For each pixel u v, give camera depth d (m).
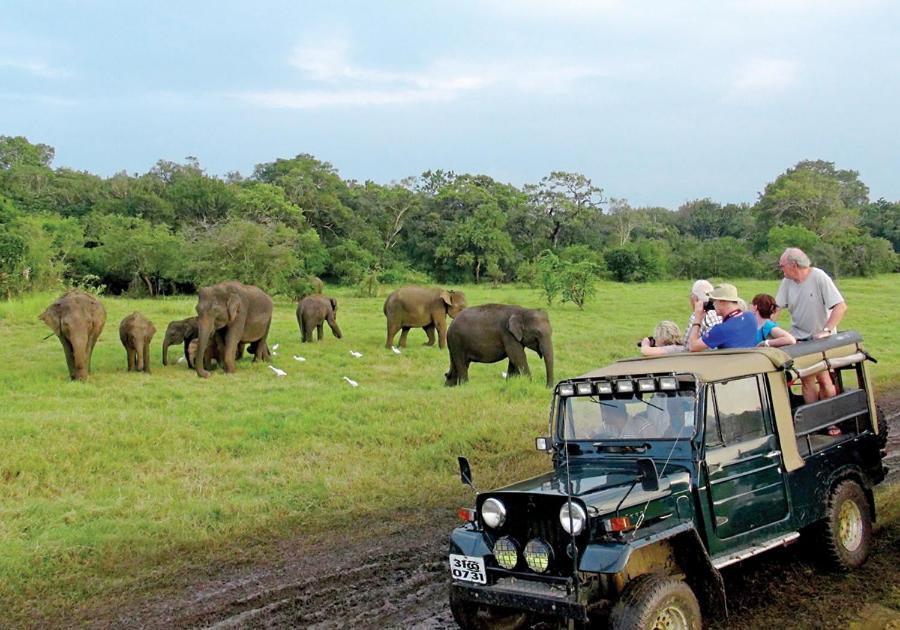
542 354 16.17
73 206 69.69
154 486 9.51
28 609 6.50
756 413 5.95
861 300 37.72
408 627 5.89
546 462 10.59
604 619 5.28
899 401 14.59
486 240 66.62
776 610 5.77
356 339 23.72
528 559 4.89
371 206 74.50
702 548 5.05
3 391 14.67
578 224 77.06
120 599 6.66
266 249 35.44
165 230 50.72
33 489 9.30
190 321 18.77
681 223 109.81
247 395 14.60
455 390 14.93
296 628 5.96
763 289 46.88
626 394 5.77
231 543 7.91
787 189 81.62
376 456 10.88
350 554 7.52
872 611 5.66
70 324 15.92
